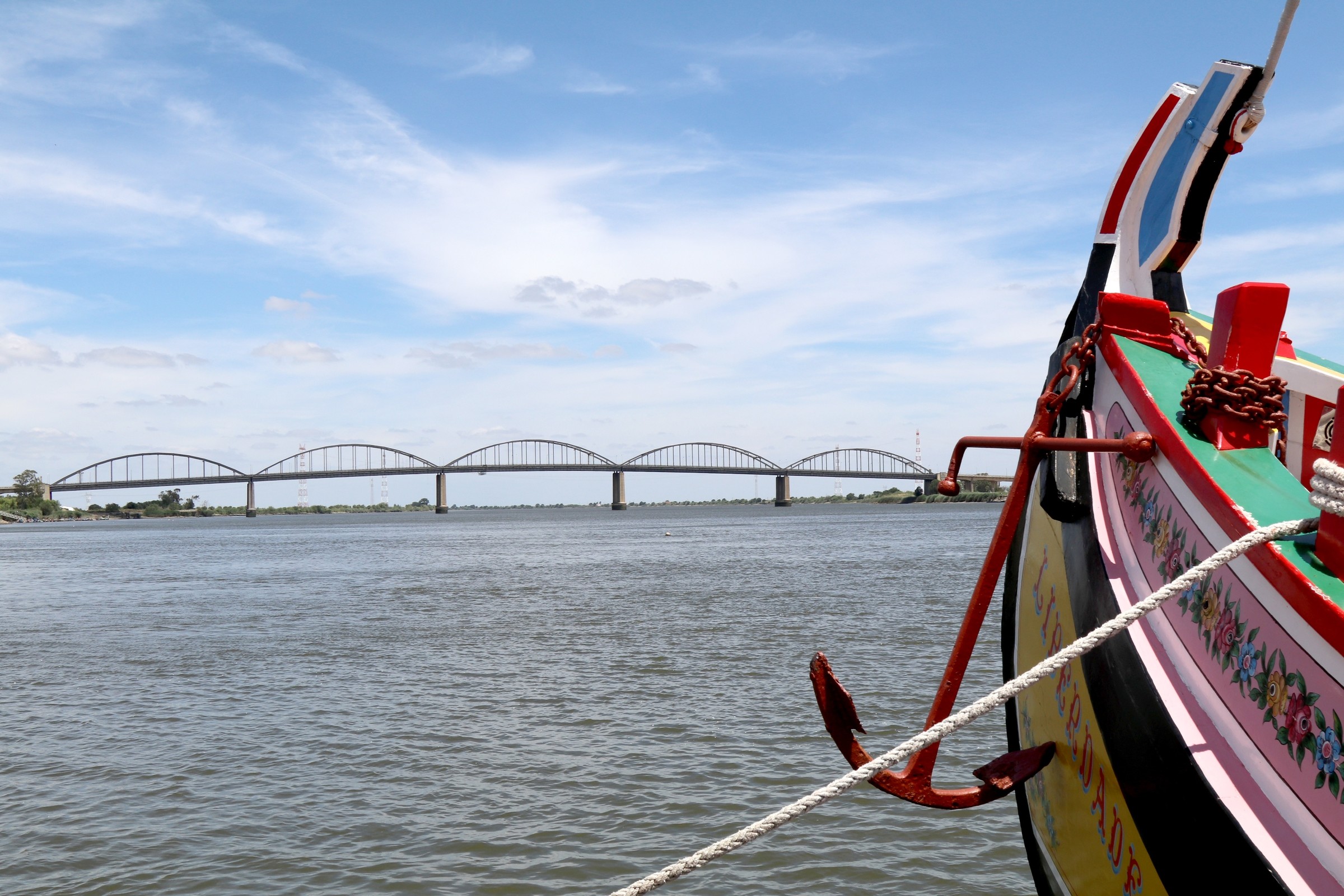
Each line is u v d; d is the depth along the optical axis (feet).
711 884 31.40
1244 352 12.75
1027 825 18.74
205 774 43.80
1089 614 15.05
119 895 31.14
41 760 46.68
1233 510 11.24
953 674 14.06
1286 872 9.82
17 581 180.96
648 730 49.39
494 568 187.52
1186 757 11.53
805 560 189.47
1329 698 9.59
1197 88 15.94
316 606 119.85
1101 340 16.01
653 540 309.22
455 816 37.52
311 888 31.53
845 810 37.55
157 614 114.11
